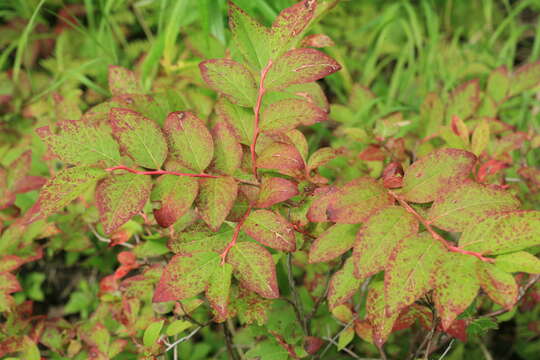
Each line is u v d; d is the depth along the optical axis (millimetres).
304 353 632
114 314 693
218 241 562
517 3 1457
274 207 595
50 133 544
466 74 1123
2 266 671
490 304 711
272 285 534
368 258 514
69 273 958
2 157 881
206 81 564
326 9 606
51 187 533
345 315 637
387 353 740
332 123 1084
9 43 1205
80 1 1242
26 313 717
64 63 1135
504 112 1055
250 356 631
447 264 507
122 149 543
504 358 850
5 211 721
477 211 523
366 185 537
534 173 708
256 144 590
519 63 1339
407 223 522
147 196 538
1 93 1013
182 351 750
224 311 528
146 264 673
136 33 1268
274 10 1047
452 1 1413
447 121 806
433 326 577
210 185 548
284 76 562
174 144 554
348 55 1295
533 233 506
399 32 1326
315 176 610
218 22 925
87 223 772
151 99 639
